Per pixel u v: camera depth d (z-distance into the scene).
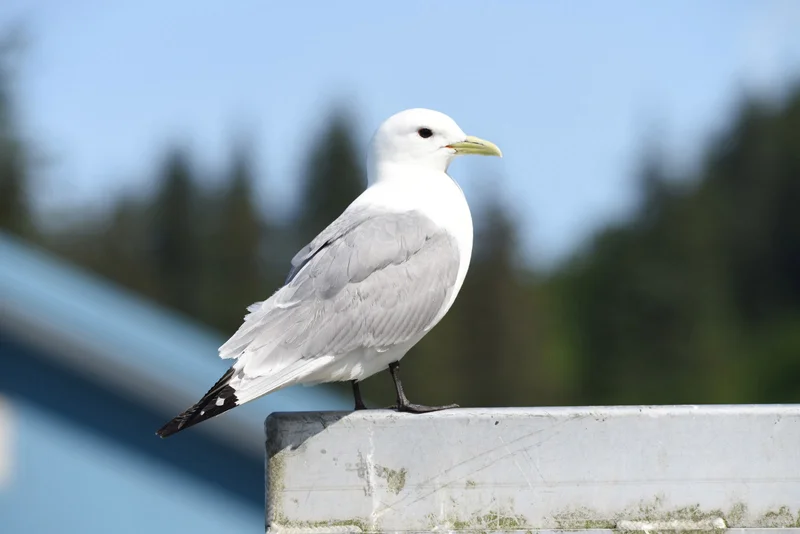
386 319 8.02
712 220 54.78
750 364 52.22
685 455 6.35
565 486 6.35
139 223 55.50
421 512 6.37
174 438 13.01
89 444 12.94
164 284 54.78
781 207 55.16
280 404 13.45
